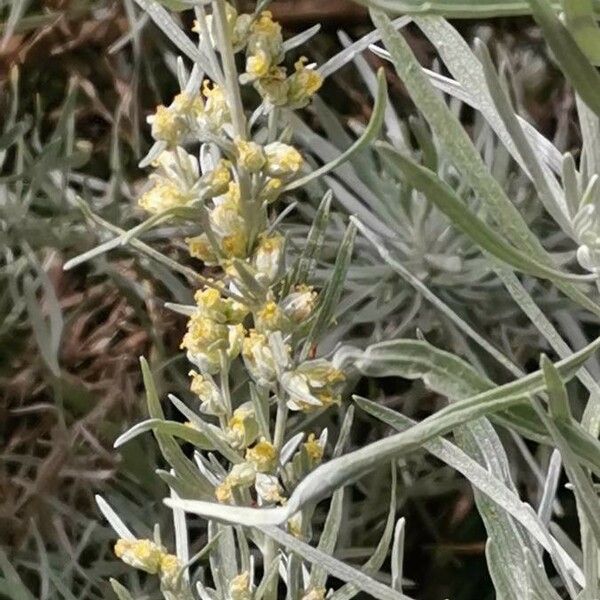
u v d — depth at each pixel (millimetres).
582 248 108
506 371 253
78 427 261
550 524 164
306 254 142
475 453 144
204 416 259
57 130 264
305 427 248
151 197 130
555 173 149
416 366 110
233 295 135
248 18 133
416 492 258
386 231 246
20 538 263
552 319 263
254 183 131
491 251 106
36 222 264
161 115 130
